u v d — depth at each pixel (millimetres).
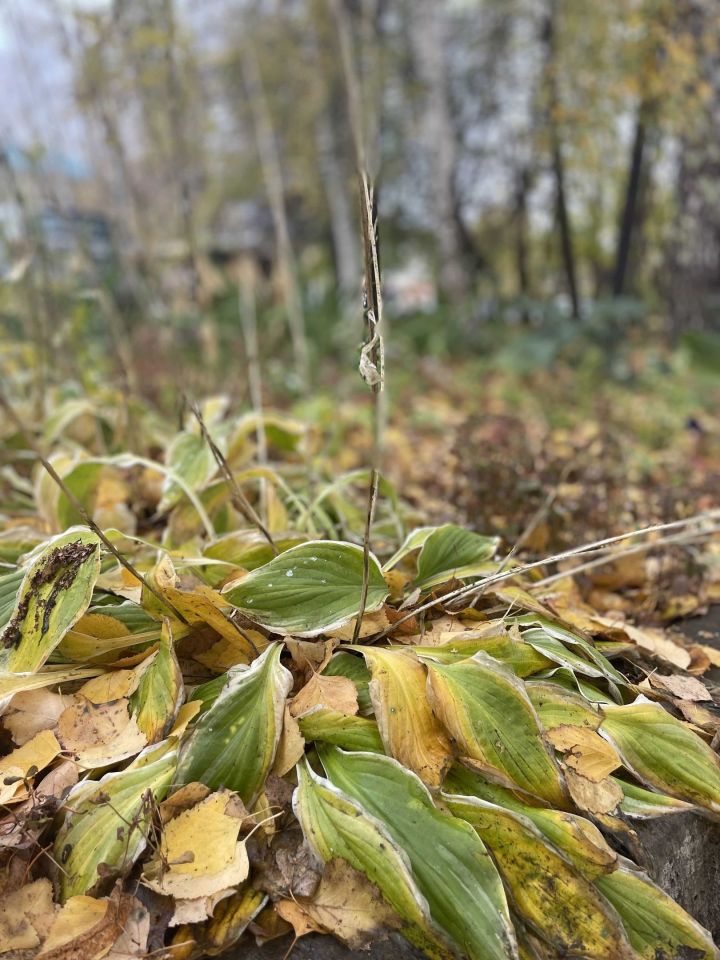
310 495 938
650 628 826
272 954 461
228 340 2439
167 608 590
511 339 3992
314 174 5160
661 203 4477
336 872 473
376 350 518
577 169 4070
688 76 2768
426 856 471
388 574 658
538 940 476
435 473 1381
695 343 3117
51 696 575
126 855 469
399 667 547
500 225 6656
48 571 577
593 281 6875
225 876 453
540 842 478
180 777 504
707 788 537
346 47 1091
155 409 1701
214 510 845
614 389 2816
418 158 5902
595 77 3309
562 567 929
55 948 433
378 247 515
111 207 1715
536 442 1748
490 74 5145
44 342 1278
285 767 517
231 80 4492
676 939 471
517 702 524
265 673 543
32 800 502
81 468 802
